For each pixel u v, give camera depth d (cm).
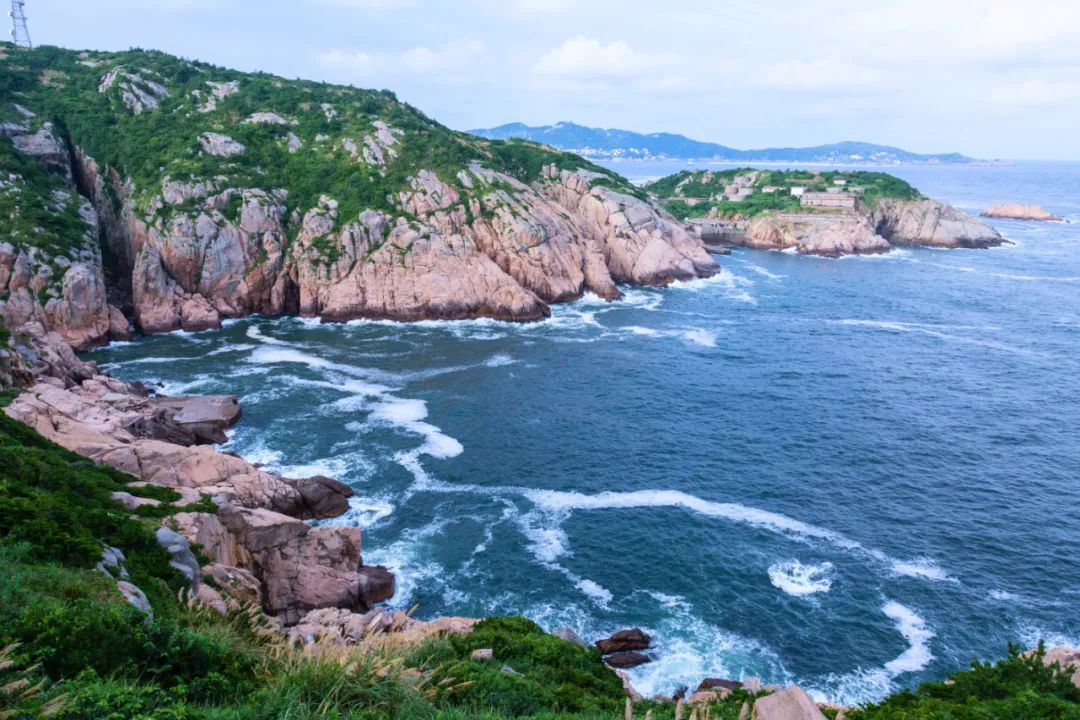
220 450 6016
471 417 6950
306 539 4188
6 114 11200
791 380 8231
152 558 2839
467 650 2586
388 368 8431
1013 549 4797
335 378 8006
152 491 3925
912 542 4878
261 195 11225
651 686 3572
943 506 5362
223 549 3697
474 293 10956
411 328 10406
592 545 4816
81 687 1337
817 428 6825
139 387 7062
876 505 5375
